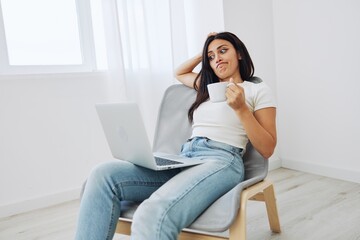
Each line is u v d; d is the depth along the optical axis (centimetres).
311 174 249
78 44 230
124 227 117
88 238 104
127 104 101
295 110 259
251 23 254
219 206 103
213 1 246
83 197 110
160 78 235
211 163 117
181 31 238
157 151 153
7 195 201
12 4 206
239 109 113
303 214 175
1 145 198
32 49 215
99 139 231
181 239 109
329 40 227
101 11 221
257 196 145
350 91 219
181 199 100
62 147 217
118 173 113
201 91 142
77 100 221
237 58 137
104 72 229
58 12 222
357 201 189
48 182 213
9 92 199
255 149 130
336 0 218
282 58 263
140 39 226
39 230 177
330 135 237
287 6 253
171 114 157
